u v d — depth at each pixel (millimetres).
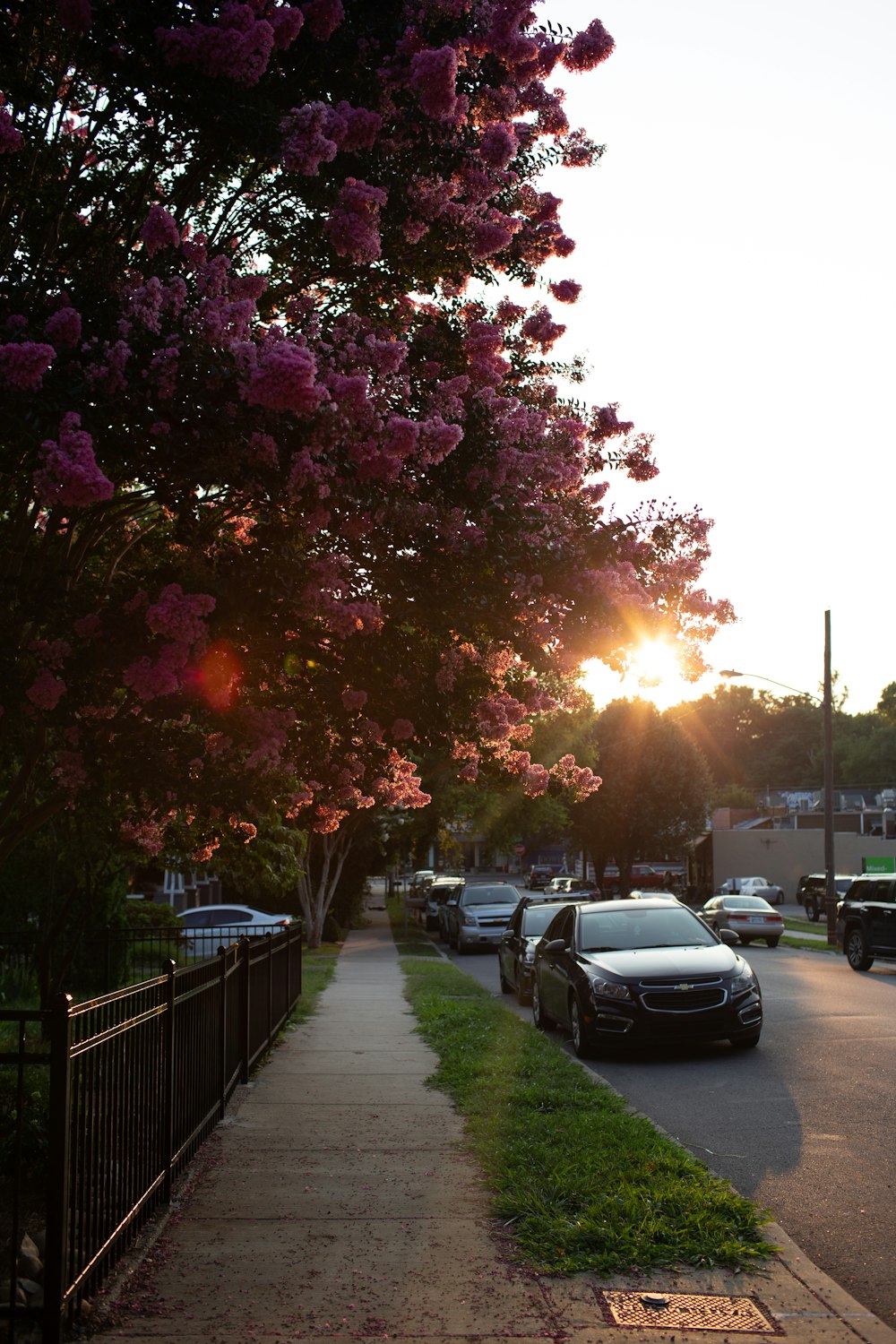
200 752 6602
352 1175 7297
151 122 6656
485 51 6980
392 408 6363
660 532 6895
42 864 14484
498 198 7637
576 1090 9812
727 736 138875
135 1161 5898
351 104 6566
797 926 42719
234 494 6504
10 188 6312
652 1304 5148
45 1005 12781
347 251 6340
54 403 5340
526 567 6211
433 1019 15227
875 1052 12508
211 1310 5035
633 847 62625
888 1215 6719
